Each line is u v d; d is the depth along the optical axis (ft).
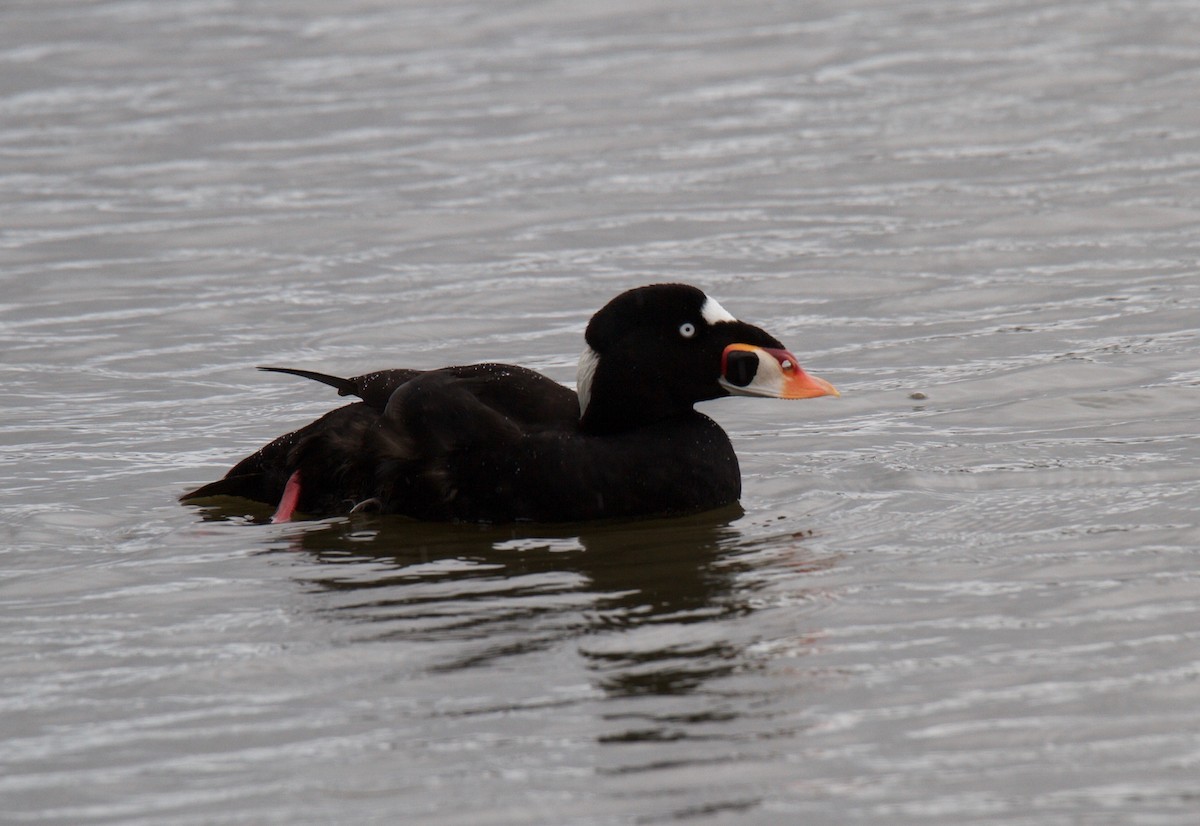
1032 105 73.46
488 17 94.89
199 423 42.32
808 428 40.29
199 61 87.51
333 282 55.01
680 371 34.76
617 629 27.76
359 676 26.17
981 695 24.54
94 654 27.50
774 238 57.98
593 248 57.77
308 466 35.45
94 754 23.79
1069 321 47.88
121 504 36.22
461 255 57.47
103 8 99.91
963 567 30.14
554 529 33.76
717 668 25.95
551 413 35.50
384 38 91.09
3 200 65.57
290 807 22.09
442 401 34.91
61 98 81.10
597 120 74.54
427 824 21.58
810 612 28.22
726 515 34.24
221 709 25.16
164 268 57.00
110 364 47.57
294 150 71.36
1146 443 37.29
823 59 83.30
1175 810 21.20
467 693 25.38
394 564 31.76
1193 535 30.99
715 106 76.28
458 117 75.61
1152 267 52.65
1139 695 24.25
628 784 22.41
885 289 52.21
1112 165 64.08
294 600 29.84
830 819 21.39
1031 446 37.55
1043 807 21.42
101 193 66.18
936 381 43.42
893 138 69.82
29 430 41.88
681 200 62.95
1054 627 26.94
